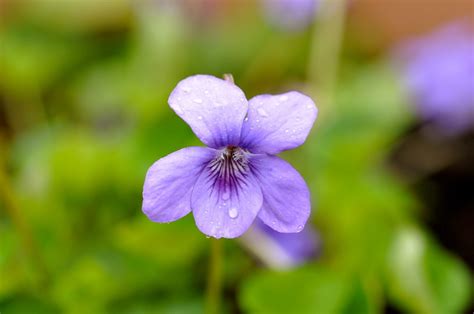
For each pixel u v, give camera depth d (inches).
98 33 12.1
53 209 8.2
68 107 10.7
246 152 6.3
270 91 11.1
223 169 6.3
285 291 7.3
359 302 7.2
